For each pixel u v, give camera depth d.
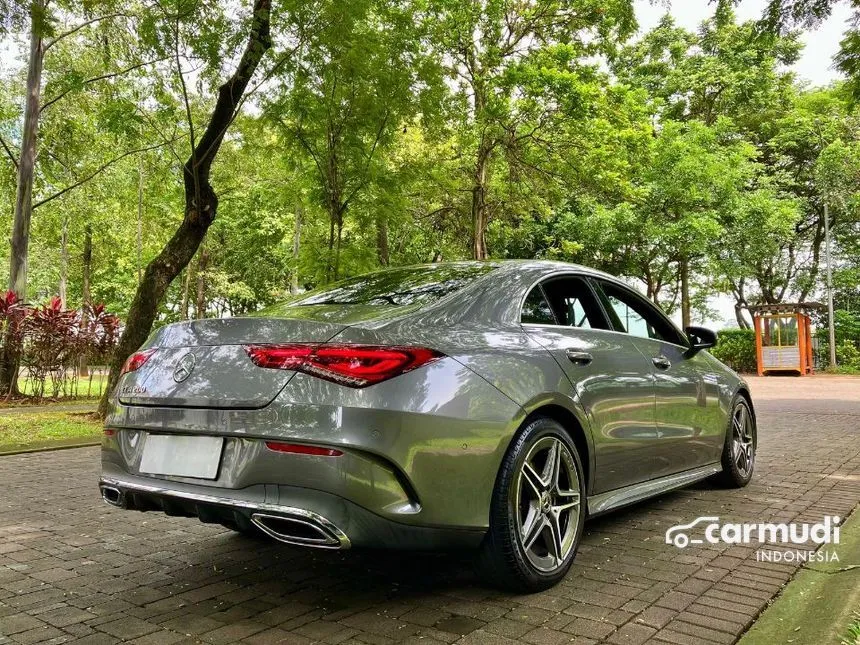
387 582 3.03
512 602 2.74
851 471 5.41
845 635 2.29
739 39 25.81
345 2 8.20
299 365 2.49
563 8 15.12
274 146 9.97
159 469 2.74
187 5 7.86
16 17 7.43
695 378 4.32
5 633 2.50
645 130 16.41
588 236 23.86
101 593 2.93
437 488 2.51
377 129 9.43
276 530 2.50
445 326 2.86
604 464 3.35
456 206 17.47
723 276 25.41
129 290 35.09
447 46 13.86
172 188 16.98
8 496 4.99
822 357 27.67
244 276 33.84
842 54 7.67
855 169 25.06
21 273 13.62
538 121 15.23
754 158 27.89
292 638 2.42
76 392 13.27
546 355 3.10
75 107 15.61
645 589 2.86
